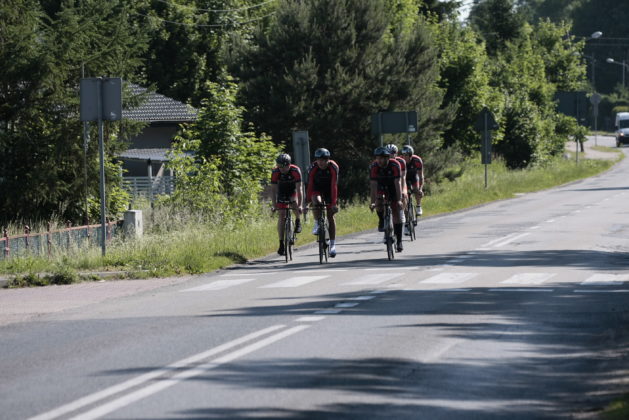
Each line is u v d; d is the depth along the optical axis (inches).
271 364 510.3
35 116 1409.9
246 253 1185.4
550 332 602.2
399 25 2444.6
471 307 713.6
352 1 2354.8
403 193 1155.9
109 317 711.7
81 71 1423.5
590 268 967.0
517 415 402.6
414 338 584.4
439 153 2471.7
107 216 1493.6
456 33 3132.4
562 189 2768.2
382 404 420.8
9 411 418.3
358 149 2381.9
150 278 989.2
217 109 1755.7
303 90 2251.5
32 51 1374.3
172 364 515.8
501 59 3826.3
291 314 692.7
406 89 2354.8
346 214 1772.9
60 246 1159.0
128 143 1515.7
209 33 3732.8
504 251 1168.8
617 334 590.2
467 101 3063.5
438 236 1425.9
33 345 595.2
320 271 1011.3
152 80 3587.6
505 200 2378.2
